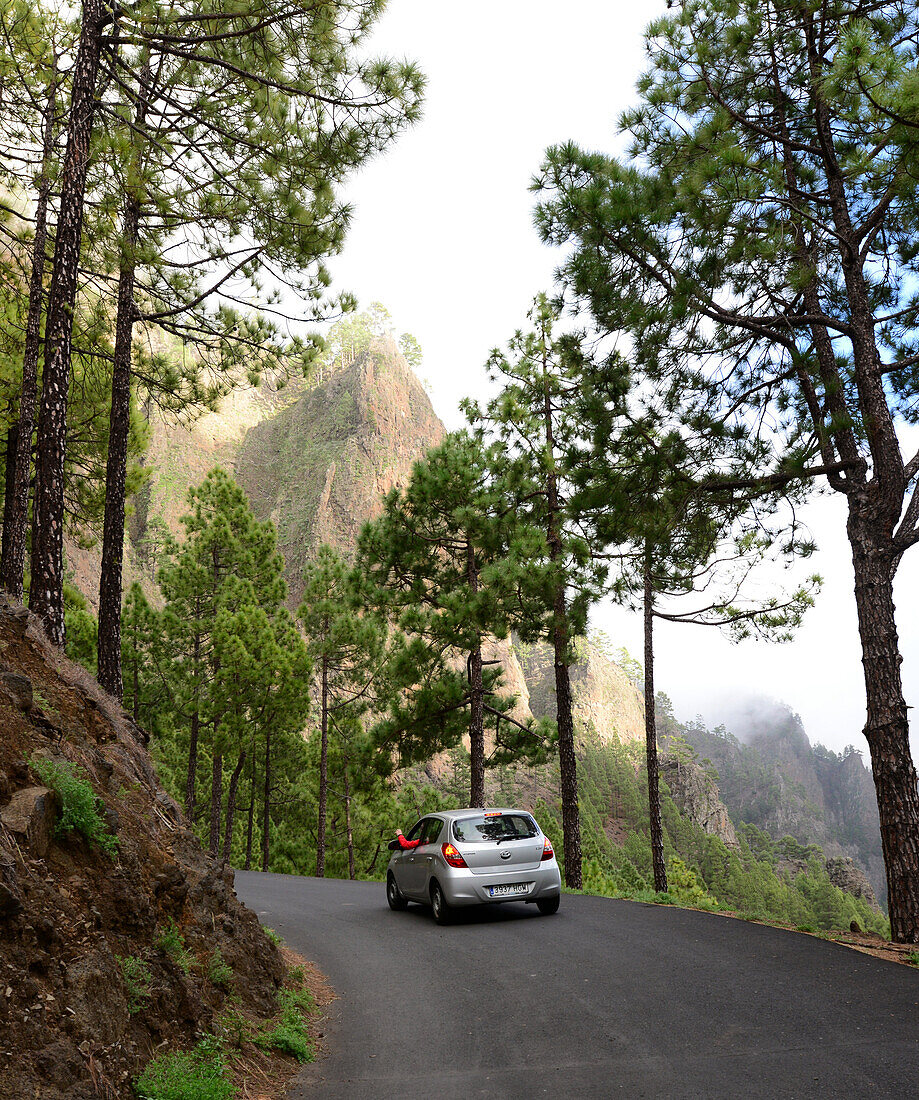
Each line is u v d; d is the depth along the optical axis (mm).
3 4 11078
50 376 9359
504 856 11859
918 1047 5688
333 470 155625
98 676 12125
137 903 5410
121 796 6898
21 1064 3746
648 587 18281
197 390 14508
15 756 5445
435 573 23453
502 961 9047
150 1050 4762
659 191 9891
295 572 140375
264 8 9055
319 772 40469
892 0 9734
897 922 10188
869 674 10938
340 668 37781
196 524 34625
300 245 10352
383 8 8984
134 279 12875
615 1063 5672
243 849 43875
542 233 10266
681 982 7715
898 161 9305
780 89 11234
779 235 9930
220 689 29266
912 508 11234
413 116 9266
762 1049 5805
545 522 20719
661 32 10930
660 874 19984
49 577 9141
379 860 41719
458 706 22734
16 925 4254
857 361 11422
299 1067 5969
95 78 9750
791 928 10672
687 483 11406
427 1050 6246
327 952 10328
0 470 16375
